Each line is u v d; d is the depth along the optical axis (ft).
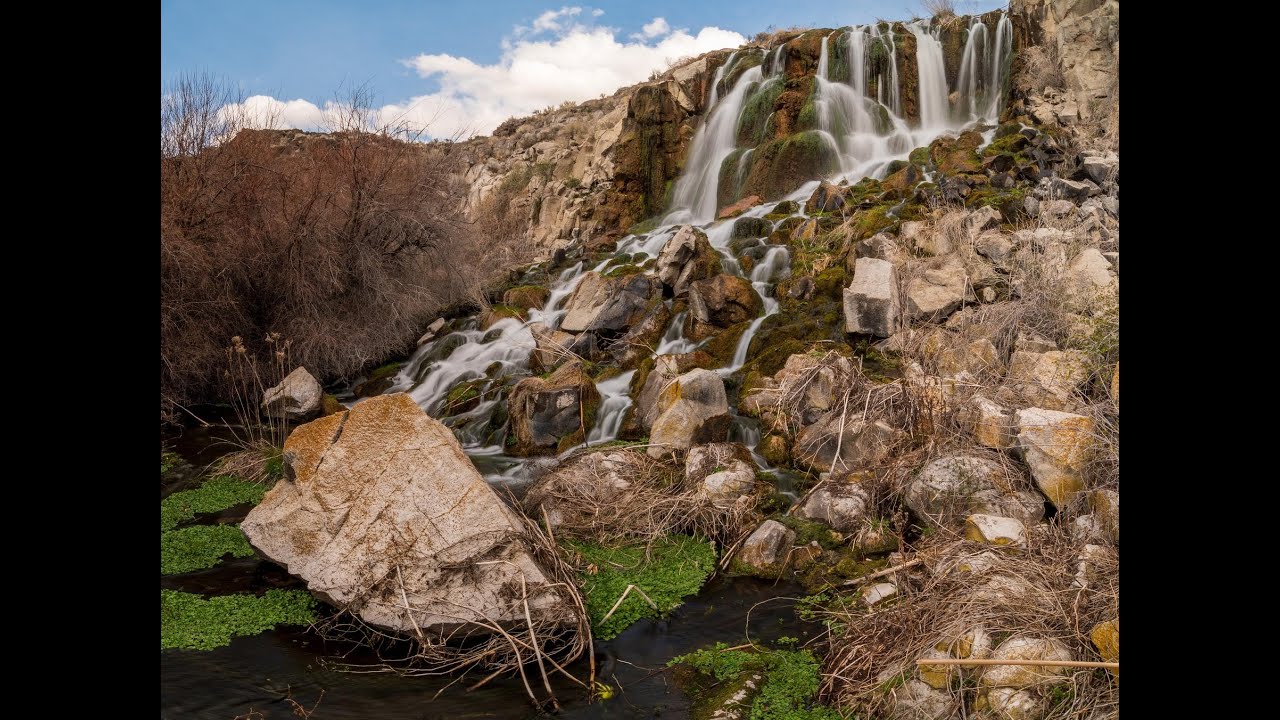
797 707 13.09
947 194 33.45
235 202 35.42
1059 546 14.78
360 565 15.15
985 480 18.15
